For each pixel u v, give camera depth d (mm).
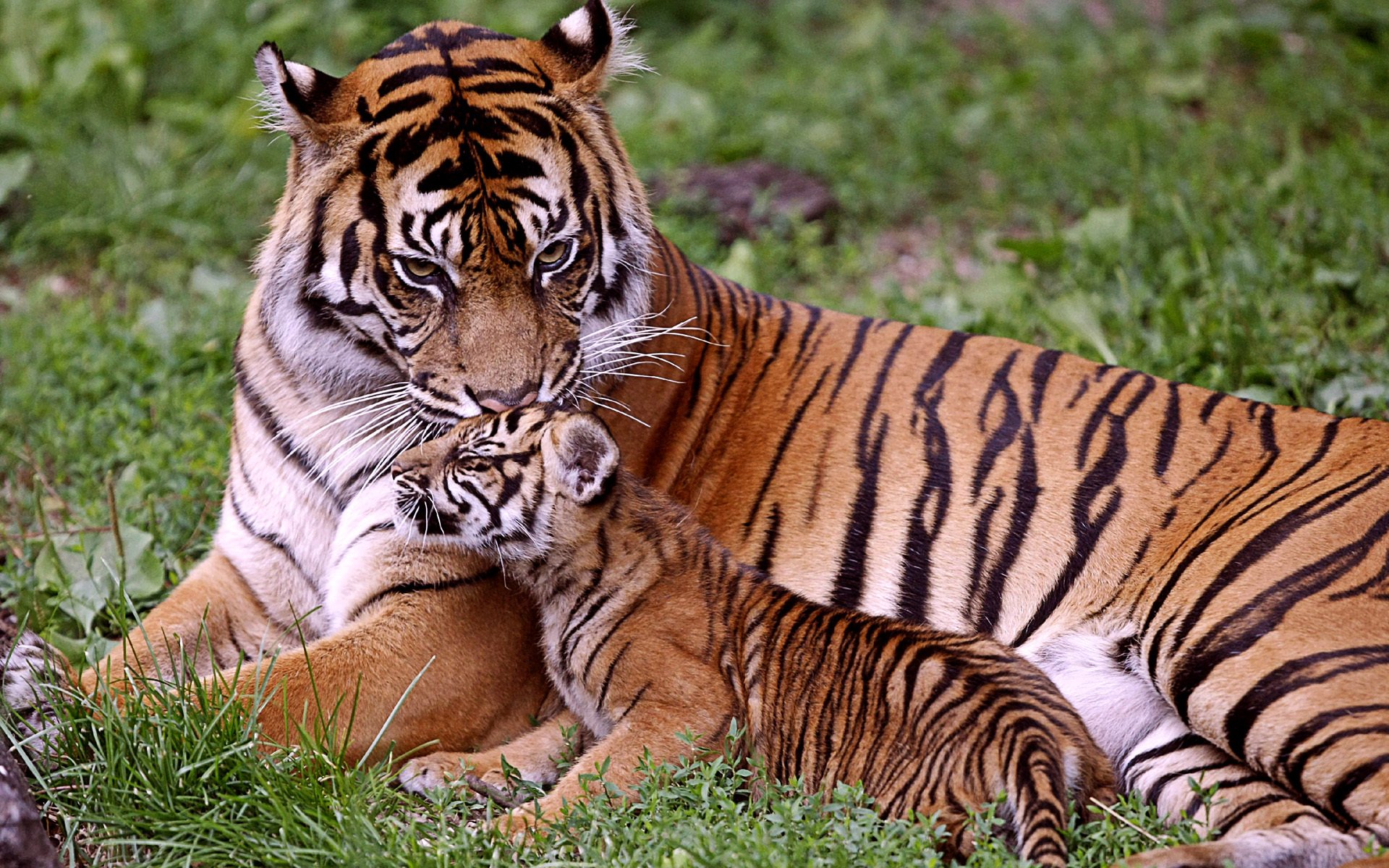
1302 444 8156
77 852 7211
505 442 8281
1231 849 6730
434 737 8320
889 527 8578
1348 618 7320
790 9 20312
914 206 16109
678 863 6781
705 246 14406
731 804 7199
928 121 17078
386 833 7141
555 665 8445
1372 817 6840
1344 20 19094
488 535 8195
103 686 8062
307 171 8250
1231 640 7504
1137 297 12820
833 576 8617
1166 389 8609
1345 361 11469
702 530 8477
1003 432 8602
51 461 11461
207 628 8328
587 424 8062
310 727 7887
